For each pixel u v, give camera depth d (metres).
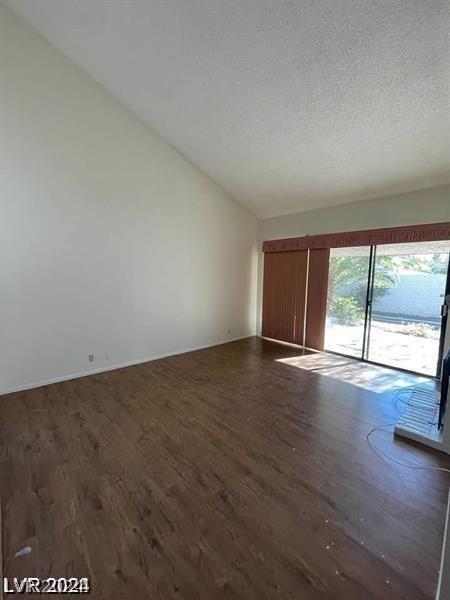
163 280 4.52
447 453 2.19
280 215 5.53
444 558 1.04
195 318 5.07
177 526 1.54
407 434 2.40
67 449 2.21
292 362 4.41
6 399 3.05
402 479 1.92
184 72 3.08
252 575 1.29
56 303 3.46
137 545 1.43
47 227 3.32
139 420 2.65
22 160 3.09
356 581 1.27
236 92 3.11
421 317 3.92
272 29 2.40
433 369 3.83
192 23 2.57
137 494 1.76
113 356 4.04
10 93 2.96
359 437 2.41
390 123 2.89
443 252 3.68
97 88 3.57
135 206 4.07
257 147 3.87
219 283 5.40
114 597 1.20
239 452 2.19
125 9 2.62
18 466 2.01
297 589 1.24
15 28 2.94
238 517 1.61
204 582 1.26
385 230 4.05
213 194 5.11
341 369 4.11
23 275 3.20
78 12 2.76
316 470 2.00
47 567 1.32
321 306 4.96
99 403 2.99
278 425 2.59
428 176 3.46
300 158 3.83
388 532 1.52
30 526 1.53
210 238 5.14
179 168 4.56
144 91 3.52
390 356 4.25
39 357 3.39
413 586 1.25
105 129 3.69
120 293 4.03
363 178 3.84
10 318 3.16
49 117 3.23
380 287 4.31
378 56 2.32
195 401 3.06
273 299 5.79
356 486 1.85
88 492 1.78
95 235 3.71
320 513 1.64
